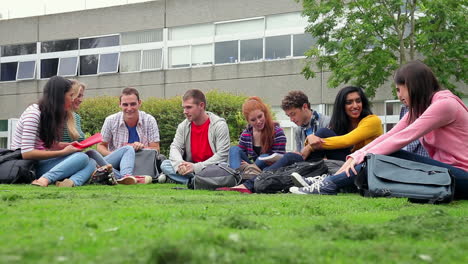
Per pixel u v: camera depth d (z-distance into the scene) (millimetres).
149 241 1895
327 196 4434
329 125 5844
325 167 5137
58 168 5879
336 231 2184
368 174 4332
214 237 1791
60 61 28234
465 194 4461
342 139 5387
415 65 4609
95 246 1788
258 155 6512
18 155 6082
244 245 1716
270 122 6371
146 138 7801
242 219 2359
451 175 4188
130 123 7734
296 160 5496
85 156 6023
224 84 24484
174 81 25641
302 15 16734
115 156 7059
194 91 6773
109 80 27031
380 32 15406
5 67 29500
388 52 15766
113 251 1637
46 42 28672
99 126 17078
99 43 27406
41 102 6184
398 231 2248
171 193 4805
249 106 6336
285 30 23156
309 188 4777
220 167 5680
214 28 24781
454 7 15102
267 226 2330
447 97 4434
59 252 1613
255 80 23812
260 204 3518
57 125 6191
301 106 6262
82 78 27656
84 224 2285
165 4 25812
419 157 4500
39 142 6180
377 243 1992
